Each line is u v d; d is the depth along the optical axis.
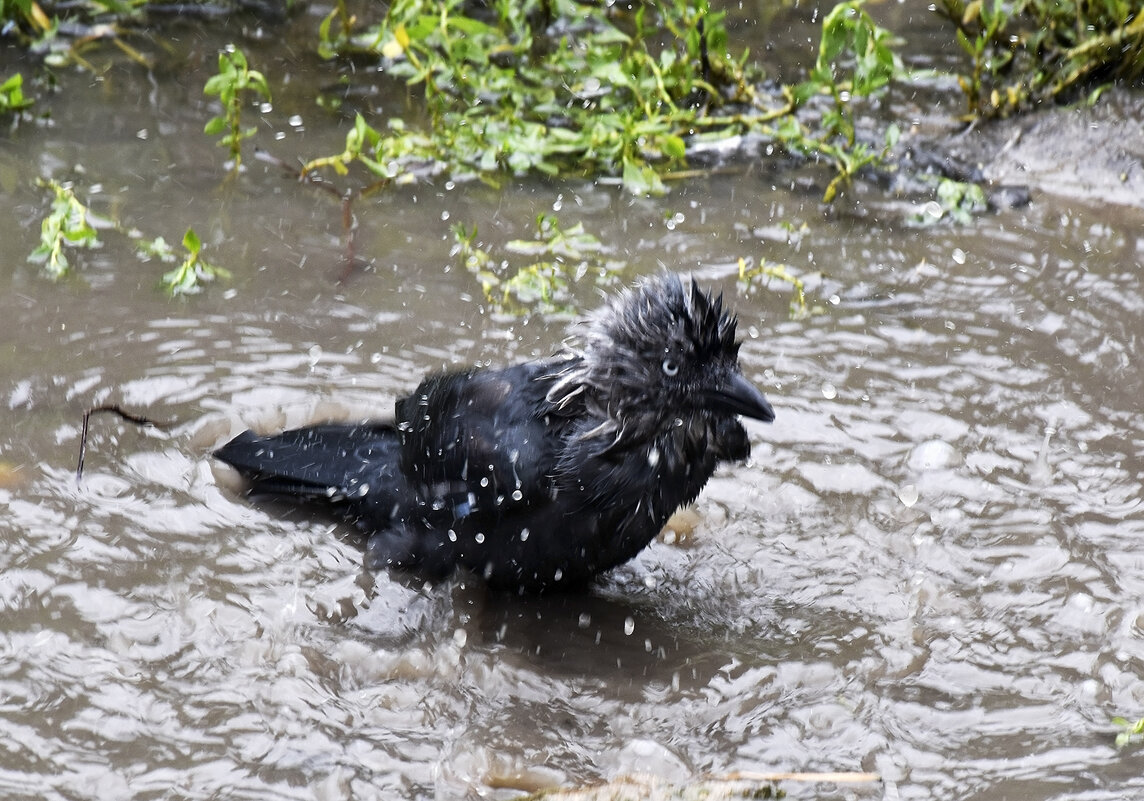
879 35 21.73
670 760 11.55
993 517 14.61
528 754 11.66
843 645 13.01
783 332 17.61
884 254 19.39
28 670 12.10
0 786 10.95
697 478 13.59
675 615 13.50
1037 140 21.81
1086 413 16.19
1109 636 13.05
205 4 24.92
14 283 17.70
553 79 23.42
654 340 12.98
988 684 12.50
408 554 13.75
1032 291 18.59
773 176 21.31
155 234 18.94
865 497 14.92
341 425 14.78
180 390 15.95
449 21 22.20
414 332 17.30
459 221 19.81
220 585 13.31
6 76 22.53
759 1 25.75
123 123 21.58
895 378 16.80
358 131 20.16
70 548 13.58
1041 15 23.86
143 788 11.02
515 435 13.12
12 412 15.38
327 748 11.58
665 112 22.66
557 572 13.50
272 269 18.39
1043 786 11.33
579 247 19.28
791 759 11.65
